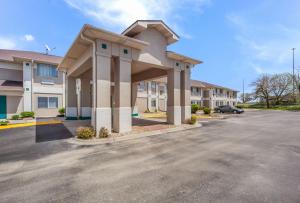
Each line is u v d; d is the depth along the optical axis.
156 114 25.86
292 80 42.50
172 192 3.47
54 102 19.28
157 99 32.44
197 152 6.26
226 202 3.11
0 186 3.80
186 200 3.18
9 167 4.93
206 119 18.22
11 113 16.80
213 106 44.25
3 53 19.23
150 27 11.20
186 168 4.74
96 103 8.57
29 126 12.32
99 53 8.70
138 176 4.23
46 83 18.77
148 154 6.03
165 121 15.29
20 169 4.76
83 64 11.30
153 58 11.33
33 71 18.12
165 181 3.96
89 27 7.71
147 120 16.36
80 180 4.04
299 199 3.21
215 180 4.00
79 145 7.28
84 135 8.00
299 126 12.84
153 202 3.13
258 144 7.42
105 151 6.41
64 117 17.83
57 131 10.38
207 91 44.19
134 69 15.85
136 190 3.56
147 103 30.73
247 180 3.99
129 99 9.86
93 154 6.05
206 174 4.34
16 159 5.60
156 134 9.71
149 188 3.64
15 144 7.47
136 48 10.27
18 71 18.11
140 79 17.67
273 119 18.06
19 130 10.78
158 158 5.60
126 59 9.80
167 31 11.62
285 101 45.03
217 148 6.79
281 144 7.41
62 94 19.77
